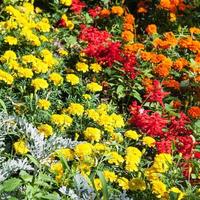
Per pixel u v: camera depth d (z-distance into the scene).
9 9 2.86
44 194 2.00
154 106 2.81
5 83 2.59
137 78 2.88
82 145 2.21
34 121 2.46
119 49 3.00
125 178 2.28
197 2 3.67
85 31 3.03
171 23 3.49
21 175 1.96
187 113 2.84
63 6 3.43
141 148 2.55
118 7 3.30
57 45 2.99
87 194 2.00
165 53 3.14
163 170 2.29
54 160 2.19
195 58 3.10
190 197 2.14
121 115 2.74
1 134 2.11
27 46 2.83
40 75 2.68
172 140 2.50
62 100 2.75
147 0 3.56
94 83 2.69
